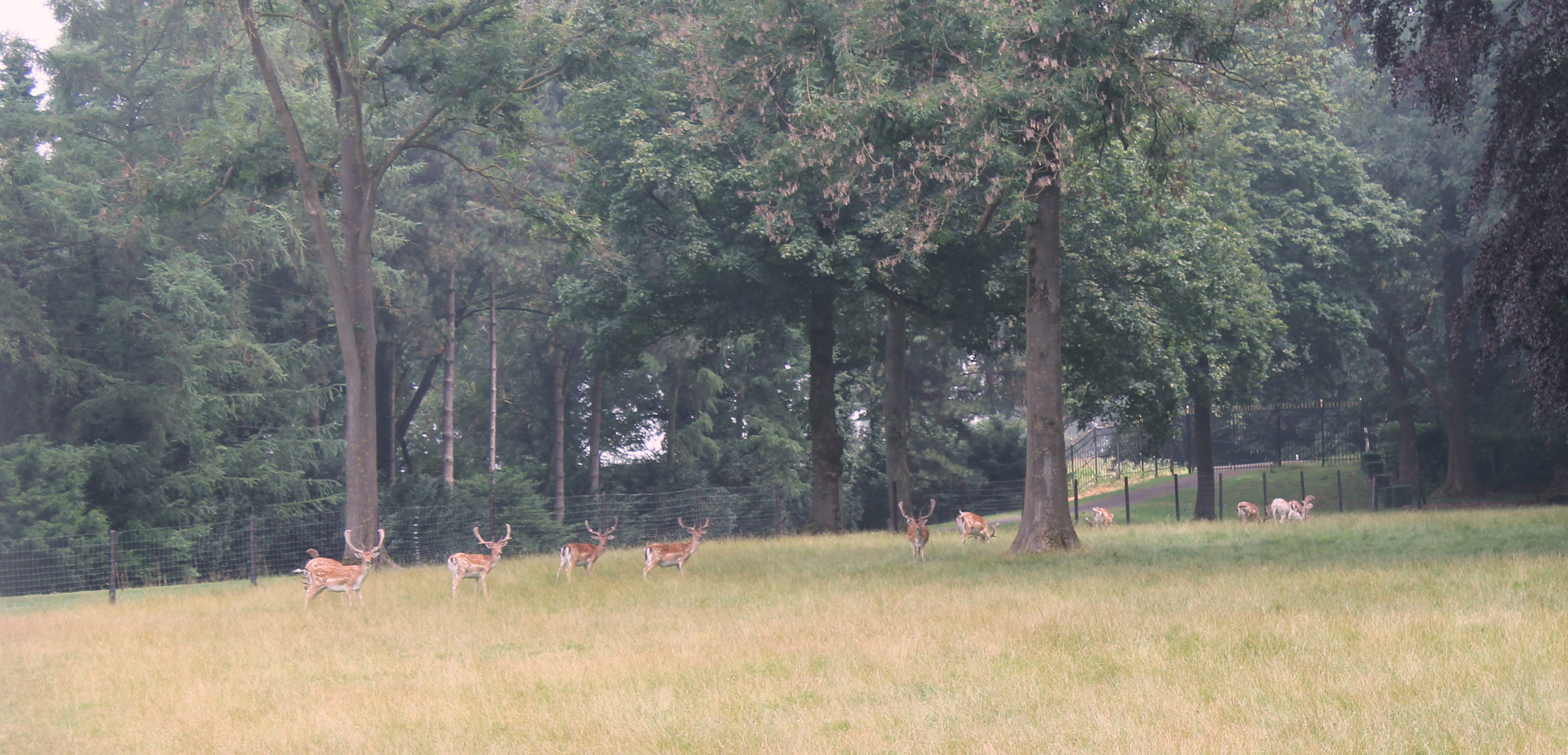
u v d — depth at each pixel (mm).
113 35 31891
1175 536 22969
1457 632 9828
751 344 36125
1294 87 35750
